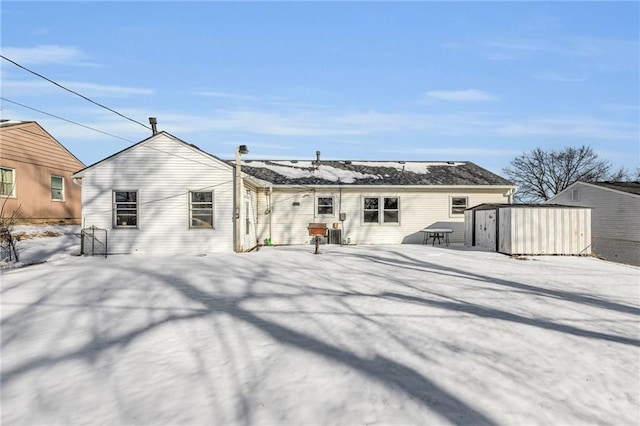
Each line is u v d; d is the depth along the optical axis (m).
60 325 6.05
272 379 4.32
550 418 3.70
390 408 3.76
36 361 4.77
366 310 7.16
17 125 20.33
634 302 8.50
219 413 3.65
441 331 6.03
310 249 18.42
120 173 16.25
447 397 3.99
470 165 26.09
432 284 9.91
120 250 16.11
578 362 4.98
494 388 4.21
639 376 4.64
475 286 9.81
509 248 16.77
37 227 20.45
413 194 22.06
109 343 5.35
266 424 3.48
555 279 11.36
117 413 3.66
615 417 3.78
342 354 5.03
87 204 16.11
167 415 3.62
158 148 16.36
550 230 16.94
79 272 10.56
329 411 3.69
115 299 7.63
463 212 22.28
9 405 3.80
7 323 6.14
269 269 11.77
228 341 5.44
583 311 7.52
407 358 4.94
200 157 16.47
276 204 21.56
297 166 24.69
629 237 20.88
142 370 4.53
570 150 46.34
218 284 9.30
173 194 16.38
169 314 6.67
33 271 10.70
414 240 22.03
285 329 5.97
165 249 16.27
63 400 3.89
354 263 13.57
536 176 47.59
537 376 4.54
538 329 6.23
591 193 23.62
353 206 21.80
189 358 4.87
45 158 22.27
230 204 16.48
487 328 6.20
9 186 19.92
